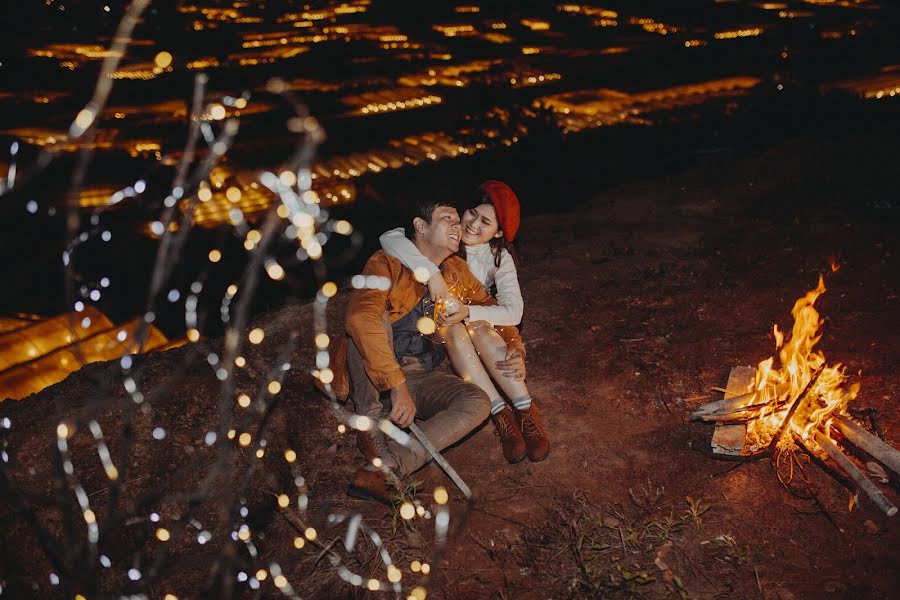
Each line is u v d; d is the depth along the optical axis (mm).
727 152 11492
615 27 43812
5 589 3221
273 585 3285
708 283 5727
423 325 3303
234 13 54406
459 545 3439
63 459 2871
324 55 35000
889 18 36625
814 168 8164
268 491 3779
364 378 3791
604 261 6223
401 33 45312
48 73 31516
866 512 3492
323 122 22438
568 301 5539
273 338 4785
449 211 3811
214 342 4641
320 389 4004
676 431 4090
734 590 3146
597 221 7195
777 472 3715
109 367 4277
